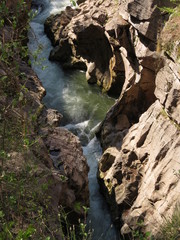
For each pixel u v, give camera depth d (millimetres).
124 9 10938
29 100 8320
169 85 8906
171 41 8953
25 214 4695
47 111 8891
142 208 8422
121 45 11375
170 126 8805
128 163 9531
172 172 8125
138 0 9922
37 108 8328
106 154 10570
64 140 8484
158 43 9484
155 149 8938
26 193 4891
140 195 8828
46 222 5094
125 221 8727
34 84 9219
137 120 11508
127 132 11172
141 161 9312
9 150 5145
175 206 7293
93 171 11016
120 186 9438
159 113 9320
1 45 4645
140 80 10961
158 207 8047
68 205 7488
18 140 5188
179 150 8219
